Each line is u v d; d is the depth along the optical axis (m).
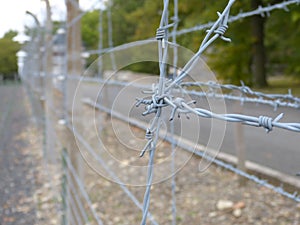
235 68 5.02
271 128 0.54
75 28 2.62
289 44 8.33
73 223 2.29
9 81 16.41
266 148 3.48
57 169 3.86
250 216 2.43
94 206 2.76
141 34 5.94
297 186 2.47
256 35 6.94
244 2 3.47
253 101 1.00
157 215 2.57
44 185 3.75
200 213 2.55
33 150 5.38
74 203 2.28
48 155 4.16
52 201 3.33
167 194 2.80
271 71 9.93
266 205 2.51
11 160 4.89
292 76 8.45
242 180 2.79
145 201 0.68
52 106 4.20
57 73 4.40
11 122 8.29
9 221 3.07
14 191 3.69
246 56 5.34
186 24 3.98
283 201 2.52
